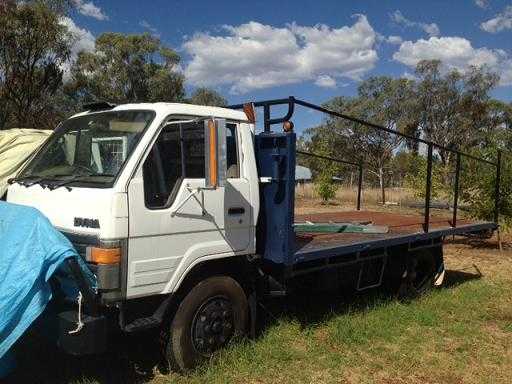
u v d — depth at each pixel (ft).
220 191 17.80
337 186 87.04
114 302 15.17
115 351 19.04
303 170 107.65
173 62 146.82
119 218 15.16
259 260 19.49
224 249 17.97
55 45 82.53
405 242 25.43
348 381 17.88
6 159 26.43
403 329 22.94
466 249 44.47
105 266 14.93
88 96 138.10
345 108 151.64
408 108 156.76
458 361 19.83
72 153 17.87
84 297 14.57
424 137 161.27
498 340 22.15
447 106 158.81
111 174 15.79
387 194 98.37
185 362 17.12
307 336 21.29
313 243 22.58
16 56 80.48
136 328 15.69
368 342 21.29
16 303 13.76
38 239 14.43
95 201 15.31
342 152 148.66
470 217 43.70
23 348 17.60
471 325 23.84
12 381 16.69
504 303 27.58
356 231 26.61
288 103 18.99
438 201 65.67
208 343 17.76
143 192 15.78
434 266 29.30
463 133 158.61
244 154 18.78
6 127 81.00
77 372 17.49
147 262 15.85
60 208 16.21
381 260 25.26
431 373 18.78
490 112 159.33
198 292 17.37
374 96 159.22
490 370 19.19
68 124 18.93
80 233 15.55
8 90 80.74
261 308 23.04
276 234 19.29
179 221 16.61
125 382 16.96
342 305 25.62
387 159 143.33
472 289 29.99
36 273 13.88
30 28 79.71
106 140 16.85
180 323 17.04
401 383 17.92
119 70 140.05
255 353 18.80
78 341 14.64
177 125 16.90
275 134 19.17
